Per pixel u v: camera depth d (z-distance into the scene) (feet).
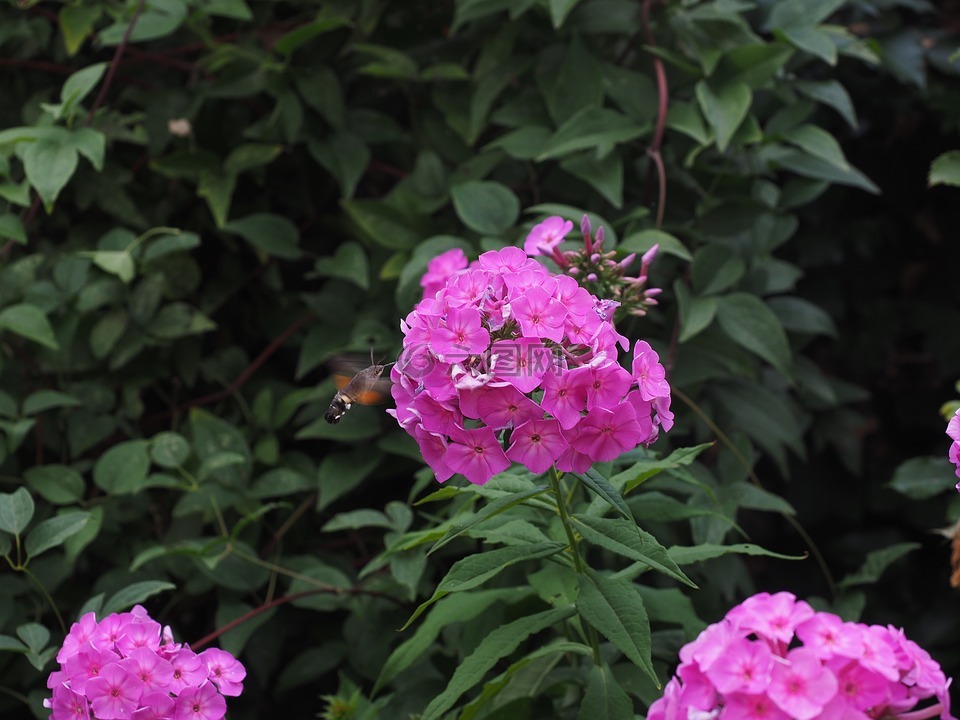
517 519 3.59
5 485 4.44
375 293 4.62
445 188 4.64
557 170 4.60
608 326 3.14
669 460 3.45
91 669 3.37
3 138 4.27
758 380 4.46
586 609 3.23
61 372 4.57
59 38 4.96
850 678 2.85
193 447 4.56
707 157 4.49
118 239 4.54
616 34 4.64
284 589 4.49
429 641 3.71
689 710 2.90
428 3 4.89
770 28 4.42
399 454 4.54
